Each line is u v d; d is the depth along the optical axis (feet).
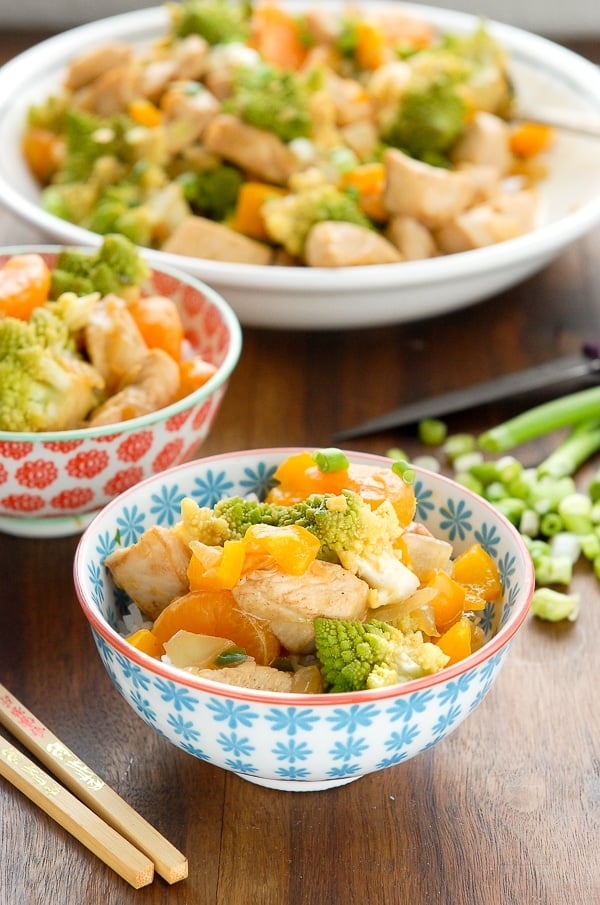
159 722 1.99
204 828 2.04
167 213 3.02
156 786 2.09
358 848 2.02
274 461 2.25
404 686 1.91
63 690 2.22
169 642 2.02
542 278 3.23
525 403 2.80
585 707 2.21
